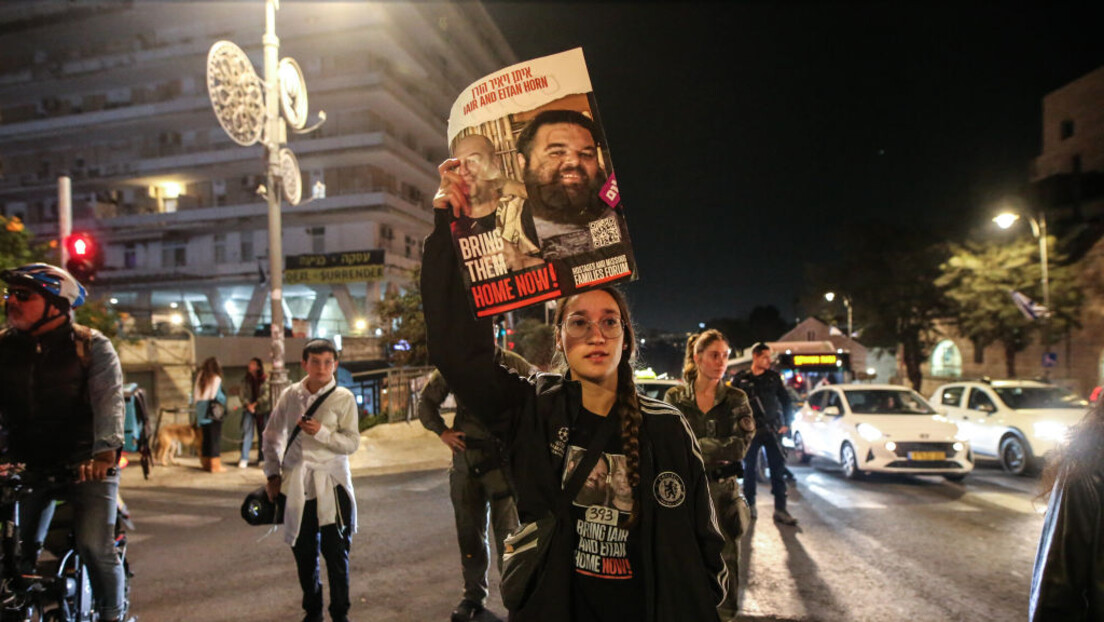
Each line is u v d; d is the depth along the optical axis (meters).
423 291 1.89
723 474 4.04
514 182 1.83
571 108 1.84
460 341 1.88
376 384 18.28
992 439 12.13
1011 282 24.42
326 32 34.38
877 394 12.08
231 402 19.98
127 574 4.12
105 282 38.12
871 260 35.06
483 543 4.65
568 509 1.85
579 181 1.82
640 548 1.83
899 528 7.29
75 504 3.55
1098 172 36.81
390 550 6.29
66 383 3.49
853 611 4.85
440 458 11.71
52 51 40.53
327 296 37.06
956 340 42.50
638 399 1.94
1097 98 37.91
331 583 4.17
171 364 18.36
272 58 12.10
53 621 3.57
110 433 3.49
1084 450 1.81
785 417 7.50
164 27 38.22
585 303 1.90
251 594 5.09
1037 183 38.03
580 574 1.84
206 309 40.66
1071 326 23.64
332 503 4.14
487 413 1.97
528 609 1.81
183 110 36.88
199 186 39.06
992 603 5.02
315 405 4.18
